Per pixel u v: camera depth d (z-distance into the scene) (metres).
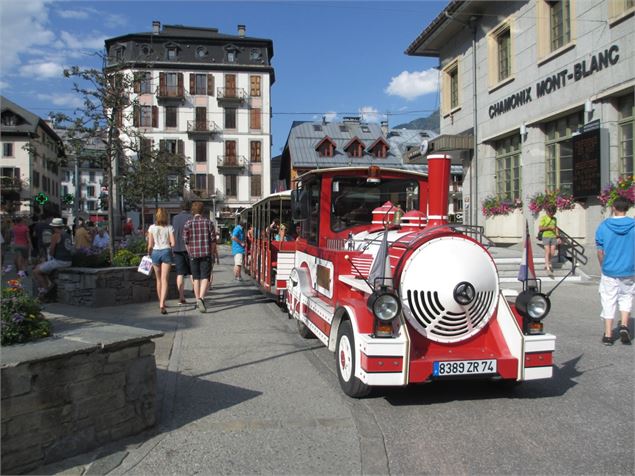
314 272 7.09
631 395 4.93
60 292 10.12
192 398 4.88
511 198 17.31
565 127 14.77
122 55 13.34
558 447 3.83
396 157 52.06
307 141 52.34
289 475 3.40
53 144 12.76
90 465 3.44
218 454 3.69
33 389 3.31
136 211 42.47
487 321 4.86
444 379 4.48
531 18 15.74
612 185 12.48
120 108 12.45
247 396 4.95
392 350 4.38
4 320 3.60
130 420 3.94
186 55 54.00
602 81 12.89
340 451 3.76
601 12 12.91
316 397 4.95
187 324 8.38
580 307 9.43
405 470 3.48
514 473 3.44
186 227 9.48
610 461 3.60
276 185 66.31
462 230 5.20
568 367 5.87
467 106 19.92
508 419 4.39
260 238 12.03
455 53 20.78
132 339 3.88
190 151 54.06
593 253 13.12
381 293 4.41
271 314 9.45
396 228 5.71
